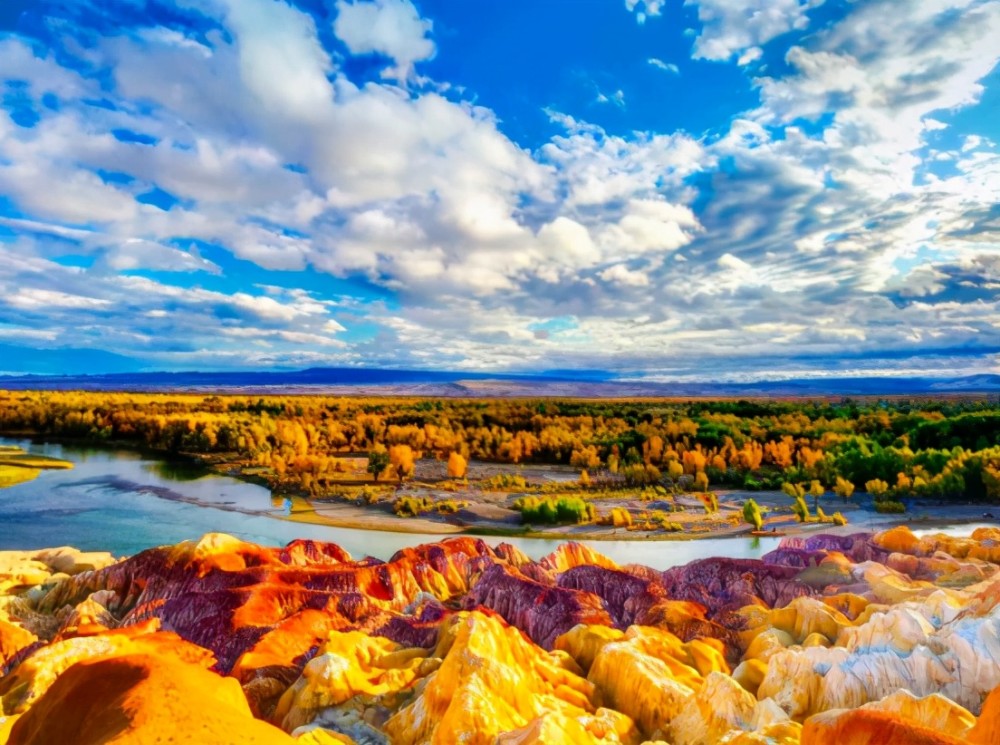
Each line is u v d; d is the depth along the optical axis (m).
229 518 91.12
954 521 89.12
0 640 40.09
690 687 33.34
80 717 18.77
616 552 76.12
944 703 24.20
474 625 32.66
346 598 48.78
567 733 25.23
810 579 52.12
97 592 51.75
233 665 40.19
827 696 29.67
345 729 30.77
